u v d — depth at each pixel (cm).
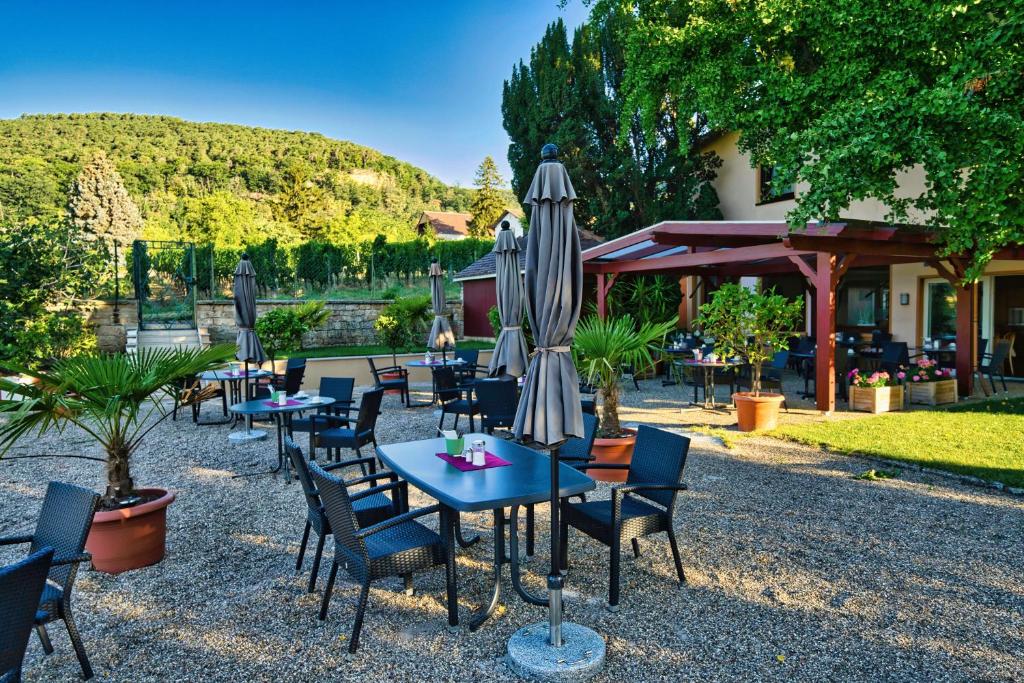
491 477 354
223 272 2025
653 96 1295
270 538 459
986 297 1290
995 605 346
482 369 1262
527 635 312
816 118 915
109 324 1529
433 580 387
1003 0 569
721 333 838
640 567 401
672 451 382
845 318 1558
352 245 2231
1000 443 704
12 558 435
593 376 602
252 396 967
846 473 609
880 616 336
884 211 1296
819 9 884
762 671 286
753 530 462
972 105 558
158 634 326
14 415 366
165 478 621
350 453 746
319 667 294
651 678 282
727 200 1750
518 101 2019
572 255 304
